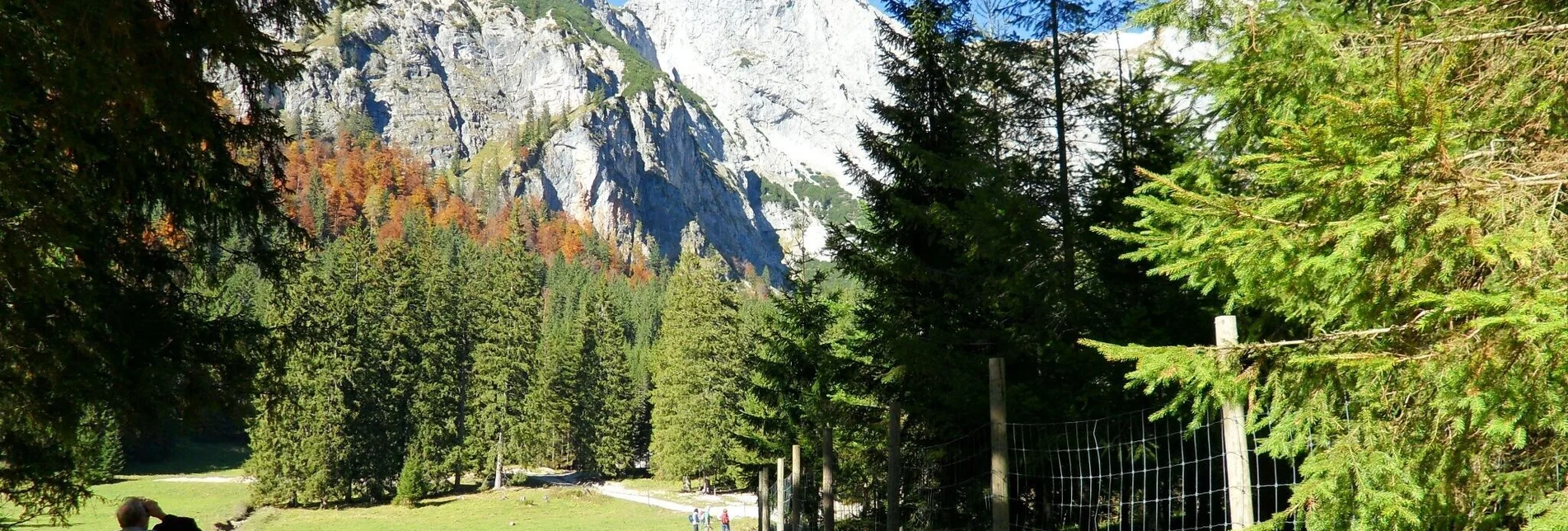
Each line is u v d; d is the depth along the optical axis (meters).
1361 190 3.08
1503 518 3.40
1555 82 3.14
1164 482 8.17
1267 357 3.85
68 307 6.32
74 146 5.17
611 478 63.22
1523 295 2.81
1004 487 5.73
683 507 47.81
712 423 52.72
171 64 5.98
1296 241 3.35
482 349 57.38
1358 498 3.41
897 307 11.22
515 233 122.38
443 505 48.44
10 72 4.71
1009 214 8.80
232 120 7.47
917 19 11.36
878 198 11.55
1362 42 3.88
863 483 14.02
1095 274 9.16
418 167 185.62
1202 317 7.64
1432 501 3.43
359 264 52.47
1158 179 3.73
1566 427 3.00
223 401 7.70
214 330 7.70
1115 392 8.27
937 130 11.49
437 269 61.03
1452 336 3.12
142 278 7.37
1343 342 3.60
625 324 99.88
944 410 10.37
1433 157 2.85
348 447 47.09
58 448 6.88
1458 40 3.30
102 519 36.19
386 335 51.50
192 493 50.50
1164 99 8.98
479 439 55.81
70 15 4.76
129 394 6.84
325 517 44.38
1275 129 3.23
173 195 7.23
